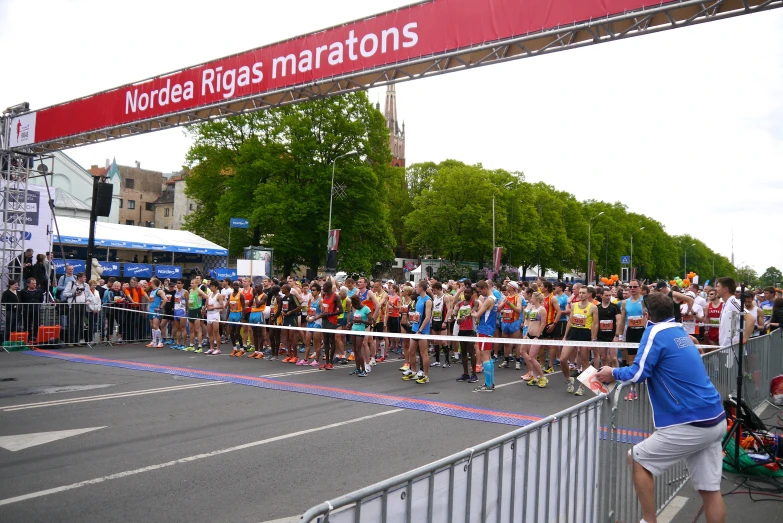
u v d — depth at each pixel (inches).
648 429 186.9
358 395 356.5
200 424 275.3
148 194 3297.2
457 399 351.6
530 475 118.3
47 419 279.7
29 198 637.3
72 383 379.9
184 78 483.8
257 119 1478.8
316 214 1430.9
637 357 148.5
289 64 424.8
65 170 1915.6
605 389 165.0
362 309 441.4
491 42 339.3
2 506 172.7
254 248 1103.0
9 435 250.7
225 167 1524.4
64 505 174.4
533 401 350.9
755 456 223.1
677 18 299.3
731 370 287.4
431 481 88.5
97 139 563.5
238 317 553.6
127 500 179.5
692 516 180.7
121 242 1078.4
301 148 1385.3
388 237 1563.7
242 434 259.0
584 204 3065.9
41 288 576.7
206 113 489.4
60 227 1029.2
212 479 199.6
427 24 362.3
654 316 151.2
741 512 186.9
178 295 582.9
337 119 1438.2
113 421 277.9
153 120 507.8
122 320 624.7
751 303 394.0
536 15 324.8
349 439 253.6
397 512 81.5
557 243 2381.9
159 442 243.6
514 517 112.2
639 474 149.1
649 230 3659.0
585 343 339.9
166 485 193.0
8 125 608.4
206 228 1745.8
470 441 252.8
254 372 444.1
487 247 1987.0
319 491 189.6
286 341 560.1
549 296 500.7
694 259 4690.0
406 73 388.5
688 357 144.6
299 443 245.8
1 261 599.5
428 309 415.8
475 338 372.5
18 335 546.3
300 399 340.2
